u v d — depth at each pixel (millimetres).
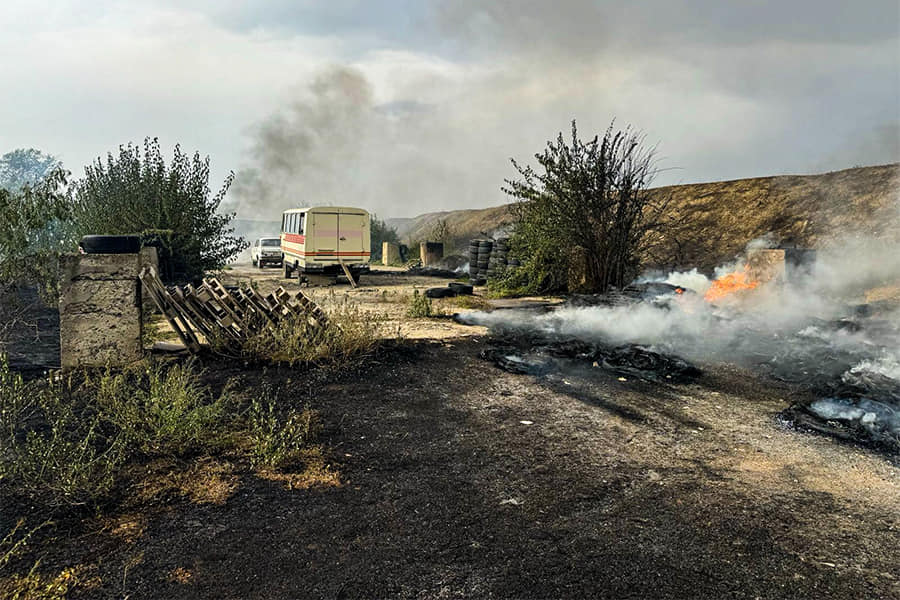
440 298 14664
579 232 15297
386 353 7758
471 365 7438
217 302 7445
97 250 6801
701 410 5781
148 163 15219
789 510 3637
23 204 6738
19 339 8180
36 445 3842
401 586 2777
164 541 3143
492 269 18906
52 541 3092
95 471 3885
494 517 3496
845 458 4539
